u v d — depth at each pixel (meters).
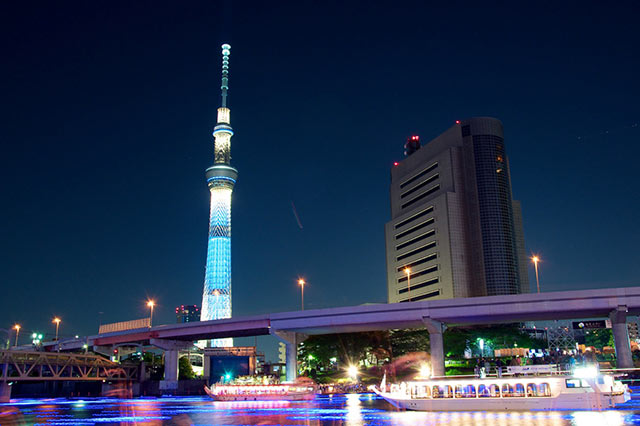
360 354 148.62
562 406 63.97
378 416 68.00
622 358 99.56
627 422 54.12
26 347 189.75
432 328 111.50
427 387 70.62
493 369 117.81
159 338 155.12
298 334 132.62
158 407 96.56
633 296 99.00
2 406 105.94
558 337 145.25
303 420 66.62
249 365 179.25
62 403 116.19
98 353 188.25
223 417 73.31
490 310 105.94
